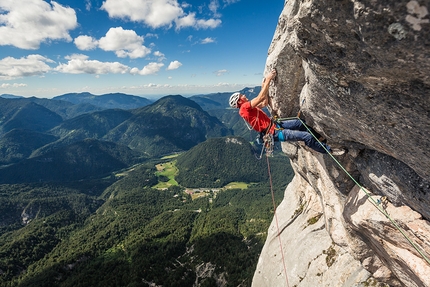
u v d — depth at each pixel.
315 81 4.18
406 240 5.48
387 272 7.97
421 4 1.96
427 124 3.09
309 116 5.63
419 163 3.87
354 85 3.57
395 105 3.26
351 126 4.55
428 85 2.69
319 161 7.62
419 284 5.94
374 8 2.28
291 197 16.33
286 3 5.10
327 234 11.86
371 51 2.76
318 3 2.77
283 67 5.54
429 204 4.38
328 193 8.73
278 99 6.43
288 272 12.33
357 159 5.79
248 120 6.16
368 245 7.54
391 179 5.00
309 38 3.40
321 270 10.88
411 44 2.32
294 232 13.67
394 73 2.82
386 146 4.25
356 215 6.56
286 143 10.01
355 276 9.45
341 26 2.80
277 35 5.65
